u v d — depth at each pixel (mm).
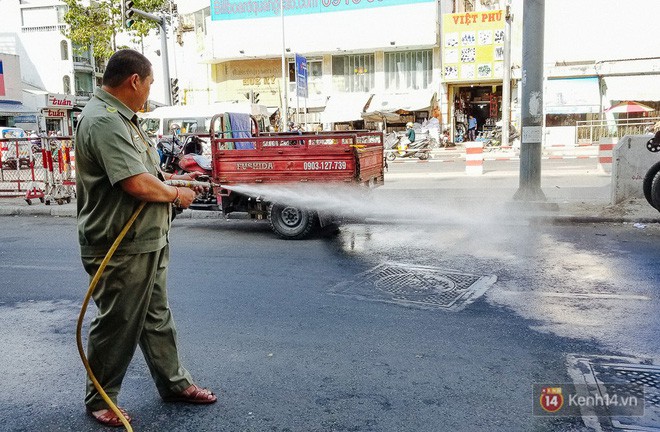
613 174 9516
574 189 11586
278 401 3400
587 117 27641
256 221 10125
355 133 7922
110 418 3182
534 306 4969
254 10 32781
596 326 4453
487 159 21094
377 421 3137
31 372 3939
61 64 45312
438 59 30719
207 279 6148
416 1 29875
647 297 5129
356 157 7770
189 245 8023
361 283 5816
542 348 4062
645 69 26625
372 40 30859
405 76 31453
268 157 8148
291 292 5582
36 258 7500
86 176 2889
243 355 4086
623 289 5395
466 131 31703
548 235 7945
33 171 12570
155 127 19562
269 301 5316
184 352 4160
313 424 3123
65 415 3322
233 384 3637
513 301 5125
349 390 3512
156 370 3344
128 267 2945
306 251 7375
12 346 4422
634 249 6973
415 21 30031
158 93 41812
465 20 29344
